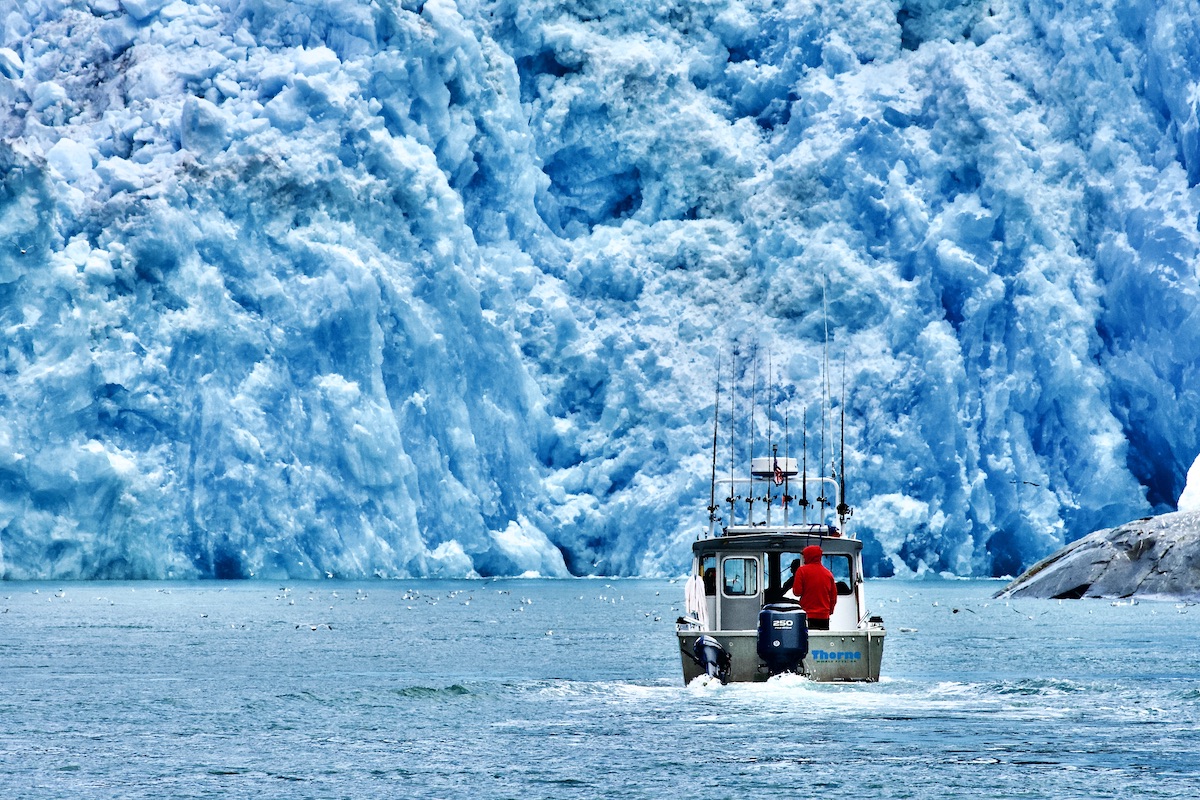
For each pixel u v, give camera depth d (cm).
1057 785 5638
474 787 5625
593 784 5678
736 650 8294
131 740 6738
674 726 7081
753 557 8544
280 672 9894
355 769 6000
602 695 8344
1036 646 12125
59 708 7825
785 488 9144
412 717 7450
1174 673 9719
